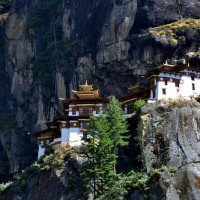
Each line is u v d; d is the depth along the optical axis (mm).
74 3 154125
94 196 94938
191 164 94812
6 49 176375
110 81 132250
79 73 137500
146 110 106625
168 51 125312
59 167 106062
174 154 97125
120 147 104938
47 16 169125
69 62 142375
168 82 115062
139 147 103000
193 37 126062
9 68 173250
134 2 131625
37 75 153375
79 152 106750
